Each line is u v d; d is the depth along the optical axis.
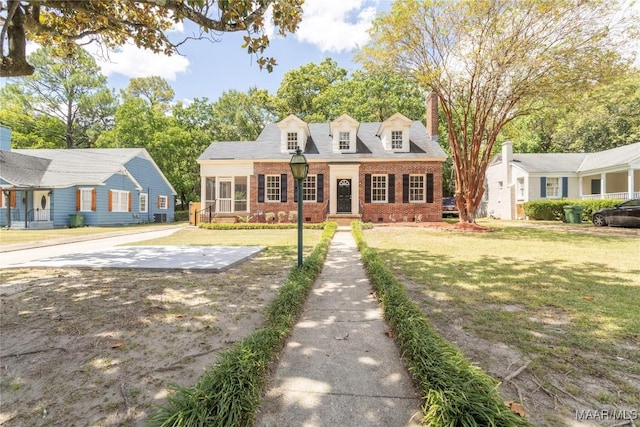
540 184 19.39
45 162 19.75
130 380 2.14
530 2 9.27
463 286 4.33
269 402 1.90
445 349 2.12
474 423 1.53
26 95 26.84
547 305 3.52
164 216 24.64
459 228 12.16
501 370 2.18
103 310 3.47
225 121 32.47
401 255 6.77
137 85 34.34
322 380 2.13
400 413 1.79
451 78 11.67
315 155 16.59
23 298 3.87
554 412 1.76
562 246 7.96
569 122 25.16
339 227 14.04
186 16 4.03
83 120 31.09
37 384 2.09
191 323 3.13
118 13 5.21
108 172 18.98
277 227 14.27
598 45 9.57
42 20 4.75
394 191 16.14
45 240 10.27
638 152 16.41
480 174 12.22
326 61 28.36
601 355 2.39
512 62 10.14
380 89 23.45
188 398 1.67
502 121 11.63
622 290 4.08
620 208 12.86
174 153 27.44
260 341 2.26
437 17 10.48
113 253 7.08
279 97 28.56
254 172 16.72
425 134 17.89
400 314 2.83
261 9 4.20
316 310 3.54
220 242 9.48
